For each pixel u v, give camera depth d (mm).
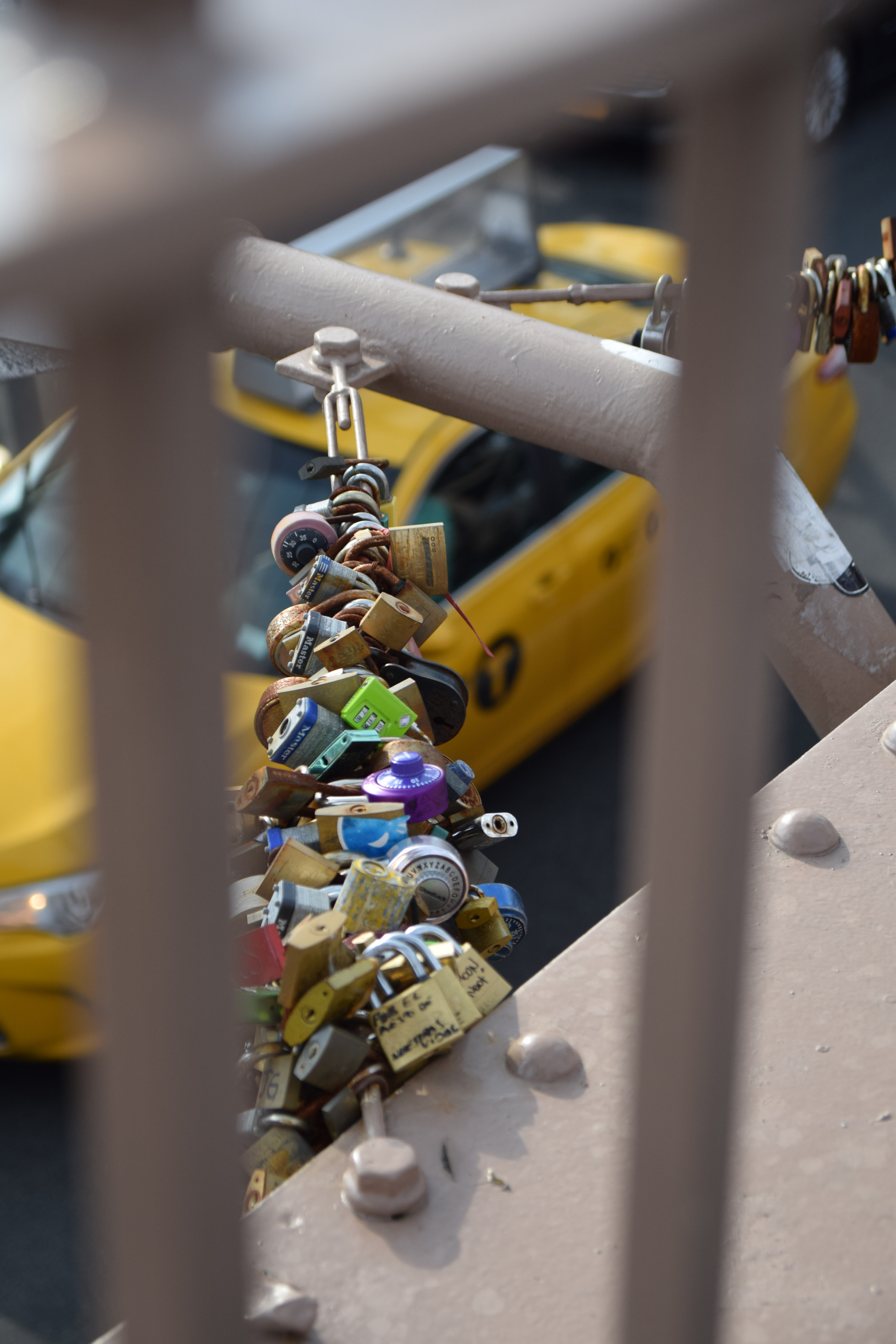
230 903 324
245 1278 399
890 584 6855
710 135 306
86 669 282
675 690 390
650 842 424
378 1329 985
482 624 4586
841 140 10828
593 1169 1098
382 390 2219
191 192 176
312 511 2184
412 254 5582
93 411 249
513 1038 1219
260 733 1812
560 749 5535
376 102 186
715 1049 457
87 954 338
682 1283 514
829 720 2121
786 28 254
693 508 361
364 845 1524
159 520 260
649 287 2482
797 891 1382
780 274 331
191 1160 358
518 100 198
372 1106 1150
